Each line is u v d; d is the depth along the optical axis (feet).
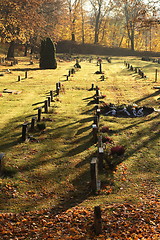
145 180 39.93
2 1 163.84
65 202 34.96
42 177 41.75
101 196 35.83
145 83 116.47
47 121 68.33
